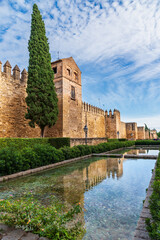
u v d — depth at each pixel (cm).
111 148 2219
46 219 286
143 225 296
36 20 1770
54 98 1781
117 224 337
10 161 781
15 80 1689
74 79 2383
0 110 1510
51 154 1091
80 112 2462
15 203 341
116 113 4197
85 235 295
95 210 406
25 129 1772
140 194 528
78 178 749
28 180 714
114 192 547
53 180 712
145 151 2294
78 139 1845
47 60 1788
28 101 1587
